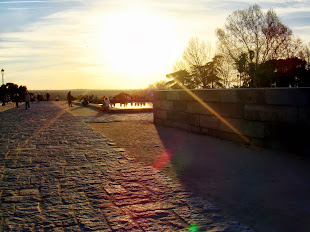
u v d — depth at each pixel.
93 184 5.27
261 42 44.94
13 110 29.00
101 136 10.82
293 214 3.91
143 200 4.46
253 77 46.91
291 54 45.44
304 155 6.77
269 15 44.41
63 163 6.84
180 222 3.71
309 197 4.47
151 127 13.30
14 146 9.12
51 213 4.05
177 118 12.41
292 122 7.04
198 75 54.62
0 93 54.12
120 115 20.77
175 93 12.40
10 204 4.39
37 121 17.16
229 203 4.31
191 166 6.38
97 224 3.69
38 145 9.22
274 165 6.21
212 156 7.26
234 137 9.02
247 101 8.39
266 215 3.89
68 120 17.38
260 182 5.20
